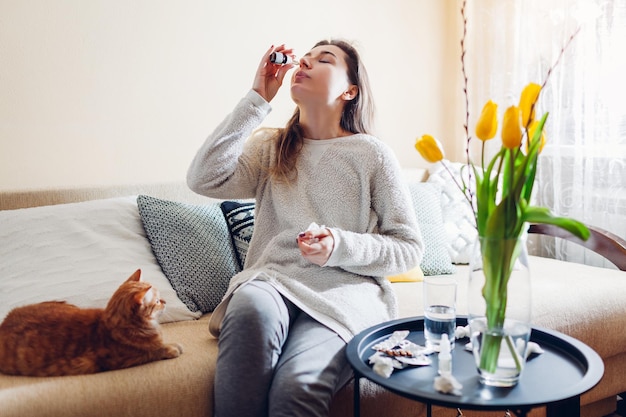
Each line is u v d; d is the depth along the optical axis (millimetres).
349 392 1221
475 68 2648
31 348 1104
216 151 1442
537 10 2350
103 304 1405
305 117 1515
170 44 2021
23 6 1773
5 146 1776
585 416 1704
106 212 1616
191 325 1467
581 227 899
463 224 2205
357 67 1580
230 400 1086
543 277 1833
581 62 2189
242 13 2158
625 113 2080
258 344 1106
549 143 2336
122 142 1959
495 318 965
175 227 1621
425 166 2691
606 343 1640
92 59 1890
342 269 1393
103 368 1121
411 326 1273
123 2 1929
